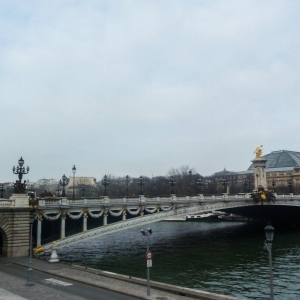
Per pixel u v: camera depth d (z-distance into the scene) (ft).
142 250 241.35
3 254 164.35
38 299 88.79
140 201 228.43
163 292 95.81
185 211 258.98
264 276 167.32
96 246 262.67
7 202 165.17
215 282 155.43
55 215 194.80
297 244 274.77
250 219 524.11
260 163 414.00
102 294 94.27
